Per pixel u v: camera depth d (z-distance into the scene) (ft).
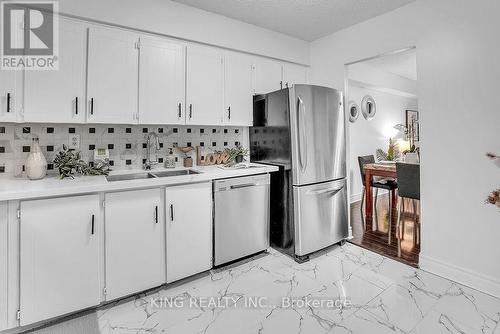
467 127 6.93
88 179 6.68
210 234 7.87
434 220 7.66
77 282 5.87
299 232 8.69
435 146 7.56
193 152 9.68
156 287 7.13
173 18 8.07
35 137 7.07
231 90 9.37
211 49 8.89
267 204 9.21
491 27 6.45
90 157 7.82
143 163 8.71
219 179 7.98
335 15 9.06
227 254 8.22
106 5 7.00
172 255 7.13
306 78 11.55
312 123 8.89
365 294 6.77
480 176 6.77
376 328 5.51
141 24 7.54
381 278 7.54
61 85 6.52
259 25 9.84
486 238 6.71
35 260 5.43
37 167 6.54
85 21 6.82
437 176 7.55
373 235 10.91
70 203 5.74
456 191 7.20
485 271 6.75
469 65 6.85
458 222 7.19
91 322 5.80
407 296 6.64
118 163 8.28
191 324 5.73
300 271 8.05
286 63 10.89
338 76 10.38
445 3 7.27
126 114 7.36
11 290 5.29
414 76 17.62
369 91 17.28
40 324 5.70
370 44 9.27
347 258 8.88
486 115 6.61
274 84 10.54
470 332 5.34
